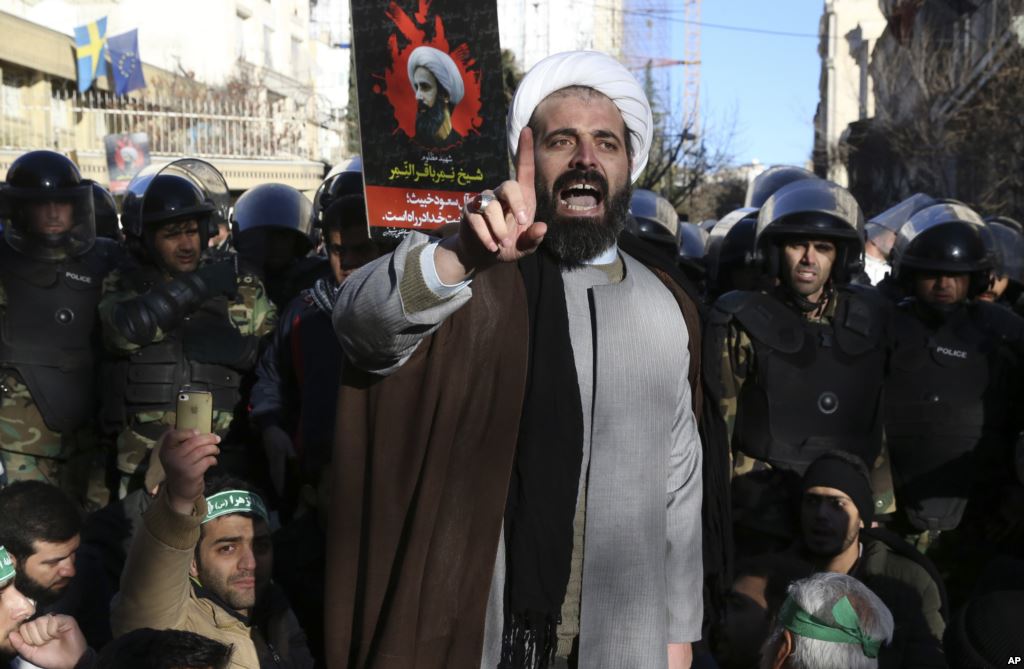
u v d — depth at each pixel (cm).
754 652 414
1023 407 493
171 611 315
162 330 501
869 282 669
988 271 516
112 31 2845
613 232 256
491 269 236
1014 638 261
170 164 580
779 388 447
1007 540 484
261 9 3297
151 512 310
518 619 235
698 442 271
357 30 305
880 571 409
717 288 709
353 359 227
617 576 245
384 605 227
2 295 543
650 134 272
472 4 307
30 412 543
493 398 231
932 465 486
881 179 2642
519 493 238
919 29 2653
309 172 2097
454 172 308
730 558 287
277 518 478
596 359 249
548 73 260
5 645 305
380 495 229
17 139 2131
